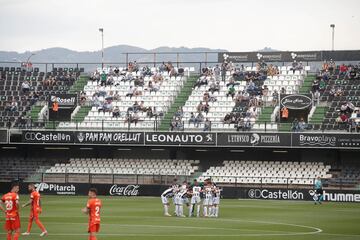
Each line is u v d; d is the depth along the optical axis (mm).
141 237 53531
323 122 119625
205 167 124875
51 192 118750
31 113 133250
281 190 110438
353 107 120562
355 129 114375
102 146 126125
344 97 124188
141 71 139625
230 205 95875
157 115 128250
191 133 118188
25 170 127938
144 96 133875
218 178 118438
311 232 59250
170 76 137000
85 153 131875
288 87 129500
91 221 43156
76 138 121750
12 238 51000
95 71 141875
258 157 124688
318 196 99938
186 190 76812
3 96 136875
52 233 56062
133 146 123188
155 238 52875
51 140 122375
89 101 134125
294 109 118812
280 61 137875
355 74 128125
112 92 135250
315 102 124812
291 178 112938
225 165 123188
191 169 123500
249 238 53531
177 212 76812
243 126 120312
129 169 125438
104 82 138125
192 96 131875
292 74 132625
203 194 80688
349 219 73562
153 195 115250
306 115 118625
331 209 89250
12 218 46781
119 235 55000
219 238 53281
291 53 137625
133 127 126312
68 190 118188
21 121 129625
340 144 111812
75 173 119312
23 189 119312
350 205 98125
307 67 133750
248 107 126625
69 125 128375
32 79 140750
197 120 124688
